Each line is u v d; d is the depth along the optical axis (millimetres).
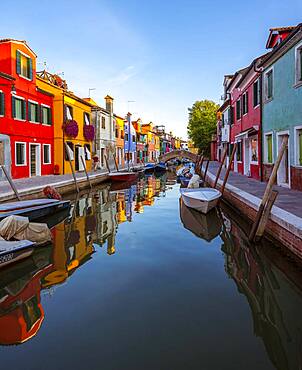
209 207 11984
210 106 46094
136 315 4559
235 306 4809
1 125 18141
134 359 3551
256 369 3363
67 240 8797
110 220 11508
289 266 6277
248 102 18984
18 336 4086
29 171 20891
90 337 4020
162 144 75750
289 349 3721
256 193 11516
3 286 5773
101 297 5172
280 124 13461
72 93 28609
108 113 35062
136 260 6996
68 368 3436
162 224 10734
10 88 18766
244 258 7059
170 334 4051
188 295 5195
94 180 22219
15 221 7719
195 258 7102
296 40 11562
